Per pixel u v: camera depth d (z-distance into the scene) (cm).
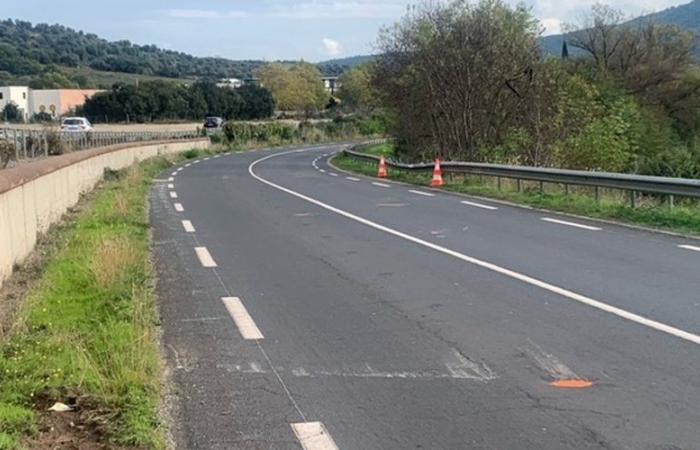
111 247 1148
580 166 3173
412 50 3803
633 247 1295
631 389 615
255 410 588
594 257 1206
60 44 17412
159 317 871
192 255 1288
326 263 1197
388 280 1059
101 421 554
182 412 586
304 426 556
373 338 775
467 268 1135
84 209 1898
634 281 1015
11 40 16138
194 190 2642
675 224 1556
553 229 1537
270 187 2744
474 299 935
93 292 945
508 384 634
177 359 716
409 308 897
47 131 3106
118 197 2070
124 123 9556
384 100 4025
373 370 677
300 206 2056
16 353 689
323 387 636
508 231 1518
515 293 962
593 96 3600
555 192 2209
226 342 770
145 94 10031
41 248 1284
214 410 589
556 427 544
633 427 541
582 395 605
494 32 3606
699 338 748
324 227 1617
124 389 611
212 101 10862
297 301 942
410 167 3212
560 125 3306
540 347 732
